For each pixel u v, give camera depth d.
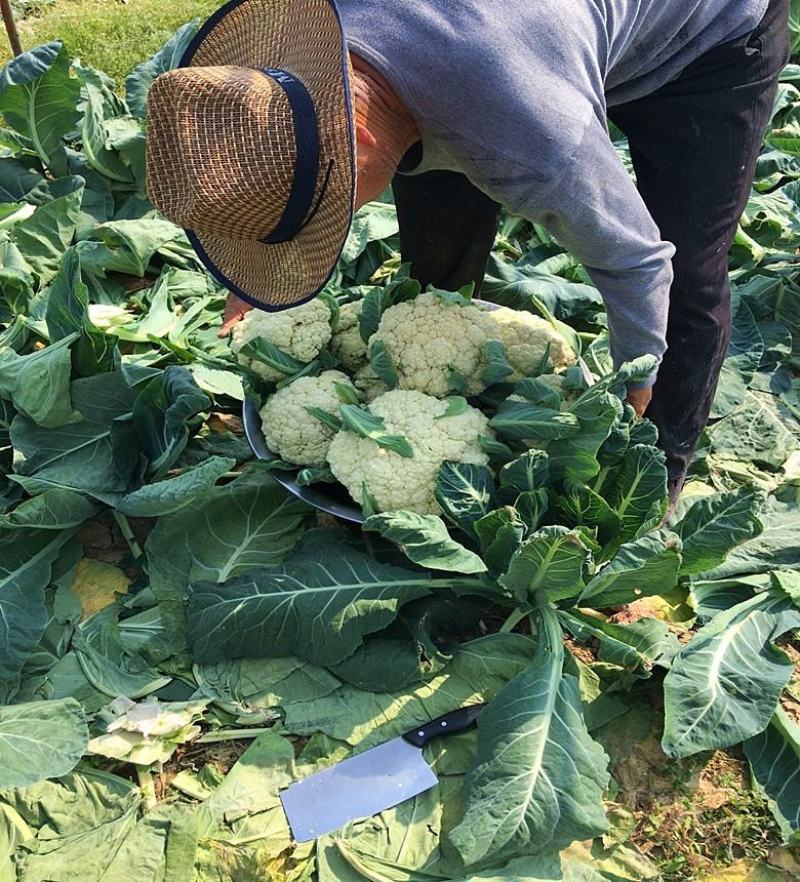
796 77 4.75
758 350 3.44
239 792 2.17
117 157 3.93
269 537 2.71
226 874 2.02
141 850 2.04
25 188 3.86
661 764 2.30
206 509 2.71
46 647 2.45
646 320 2.16
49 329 2.95
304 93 1.81
